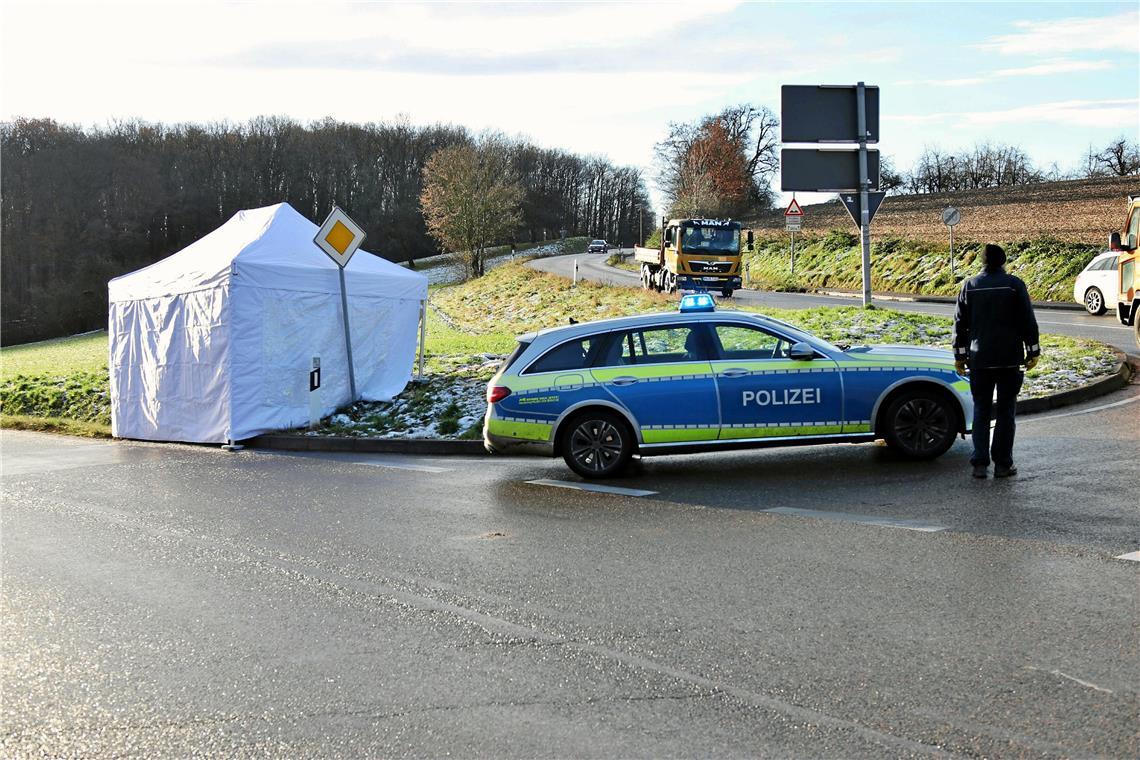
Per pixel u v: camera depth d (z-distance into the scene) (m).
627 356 9.88
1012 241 37.69
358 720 4.26
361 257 16.88
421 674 4.76
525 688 4.52
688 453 10.05
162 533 8.13
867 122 18.75
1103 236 36.00
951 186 77.19
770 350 9.73
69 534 8.23
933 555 6.34
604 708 4.26
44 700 4.65
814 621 5.23
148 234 92.62
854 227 51.72
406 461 11.87
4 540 8.07
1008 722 3.95
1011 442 8.63
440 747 3.96
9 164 85.62
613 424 9.75
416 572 6.59
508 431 9.92
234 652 5.19
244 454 13.28
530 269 53.62
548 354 10.00
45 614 5.96
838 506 7.90
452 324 34.84
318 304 15.26
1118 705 4.05
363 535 7.76
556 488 9.40
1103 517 7.08
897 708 4.12
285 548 7.43
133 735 4.22
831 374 9.55
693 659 4.78
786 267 48.12
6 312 81.75
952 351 9.88
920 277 37.91
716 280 34.50
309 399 14.68
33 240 84.25
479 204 77.06
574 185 135.25
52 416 20.00
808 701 4.23
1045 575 5.80
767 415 9.56
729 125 95.88
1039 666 4.48
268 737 4.13
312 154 112.06
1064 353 15.88
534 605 5.75
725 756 3.77
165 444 14.96
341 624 5.57
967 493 8.07
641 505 8.40
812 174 18.83
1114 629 4.89
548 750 3.89
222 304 14.20
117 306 16.12
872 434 9.56
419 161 119.62
